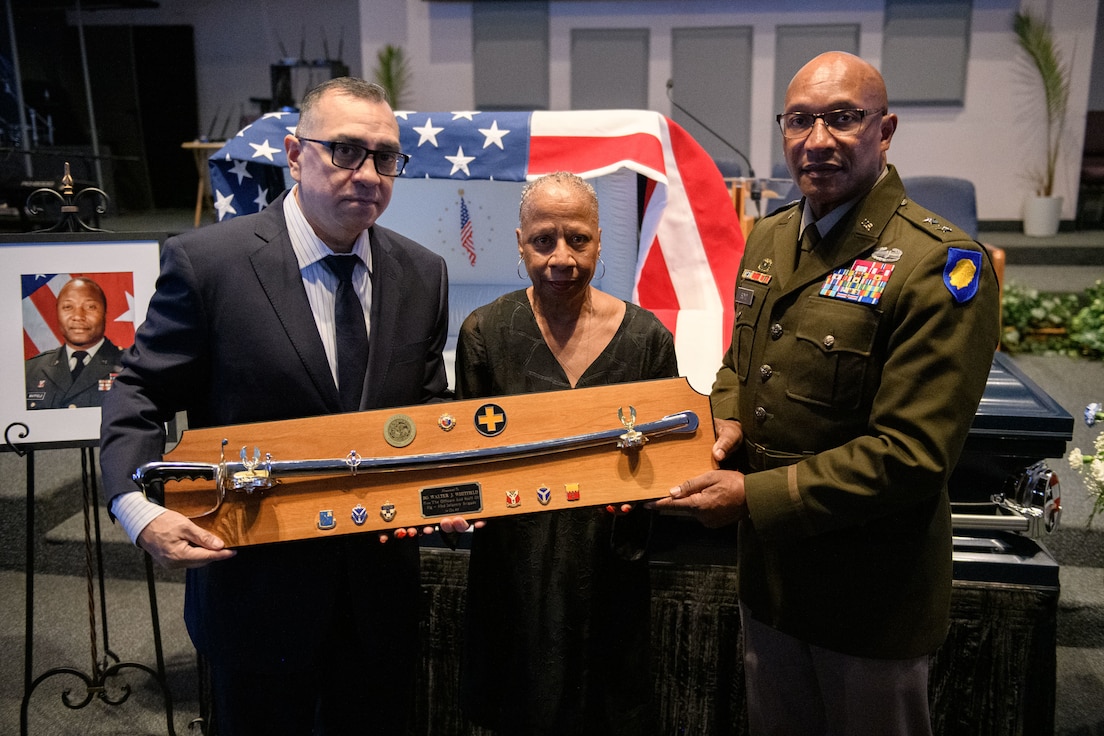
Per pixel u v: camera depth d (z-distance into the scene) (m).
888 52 7.03
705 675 1.90
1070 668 2.41
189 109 9.45
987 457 1.87
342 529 1.32
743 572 1.55
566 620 1.46
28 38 6.98
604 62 7.31
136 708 2.22
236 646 1.43
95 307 1.84
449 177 2.31
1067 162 7.10
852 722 1.45
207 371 1.40
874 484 1.26
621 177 2.36
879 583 1.38
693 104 7.30
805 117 1.33
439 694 1.95
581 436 1.35
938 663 1.81
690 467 1.38
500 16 7.31
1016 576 1.77
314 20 9.16
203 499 1.30
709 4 7.10
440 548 1.91
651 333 1.47
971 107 7.09
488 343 1.47
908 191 4.05
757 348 1.46
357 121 1.31
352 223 1.34
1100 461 1.79
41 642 2.50
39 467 3.21
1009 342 4.93
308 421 1.33
